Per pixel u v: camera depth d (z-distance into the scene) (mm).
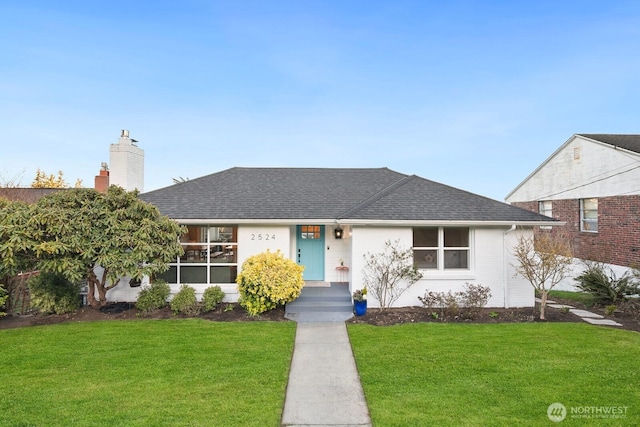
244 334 8539
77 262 9094
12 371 6359
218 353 7262
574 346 7594
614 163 15672
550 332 8609
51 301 9984
